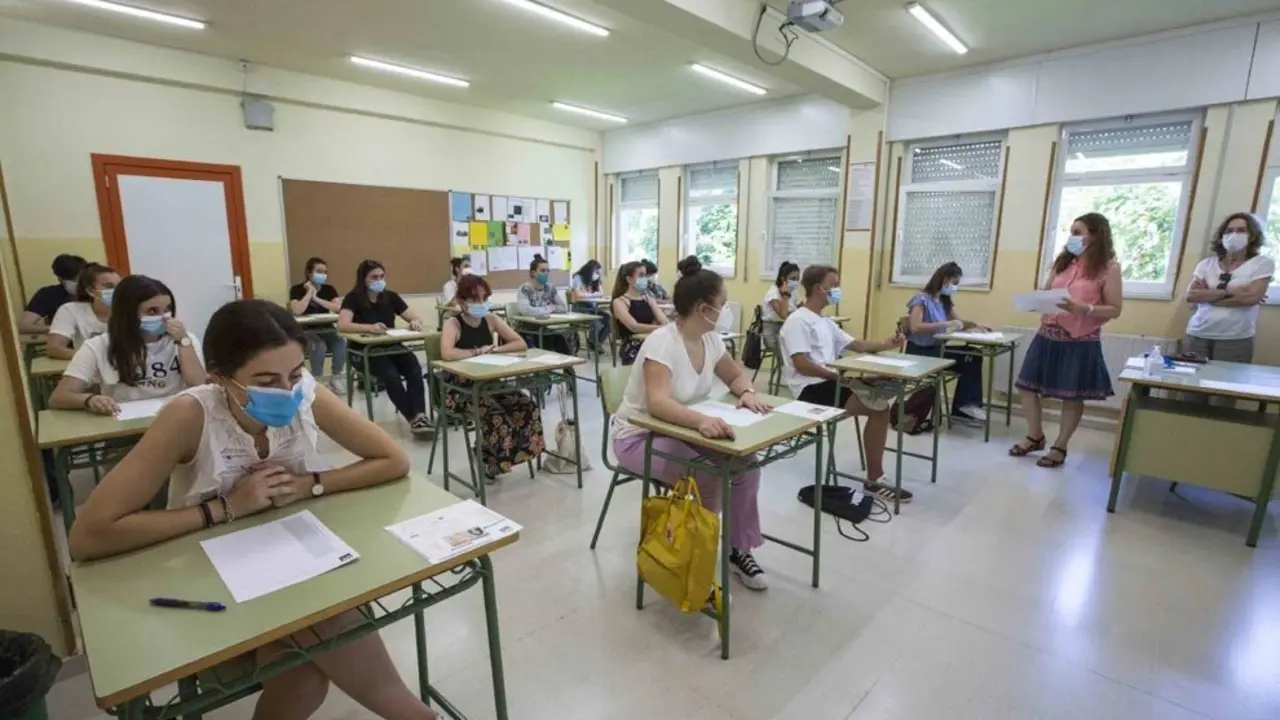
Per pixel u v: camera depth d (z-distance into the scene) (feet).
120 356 6.65
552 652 5.86
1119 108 13.51
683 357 6.72
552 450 11.54
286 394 3.60
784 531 8.46
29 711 3.97
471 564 3.86
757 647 5.95
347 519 3.77
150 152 16.05
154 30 14.32
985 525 8.64
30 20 13.83
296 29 14.07
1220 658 5.79
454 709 4.89
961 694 5.32
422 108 20.36
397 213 20.61
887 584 7.09
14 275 14.56
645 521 6.08
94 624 2.75
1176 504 9.38
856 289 17.97
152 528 3.37
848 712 5.11
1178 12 11.91
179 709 2.81
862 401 9.25
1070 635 6.13
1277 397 7.71
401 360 13.03
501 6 12.54
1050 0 11.50
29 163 14.58
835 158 19.04
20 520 5.05
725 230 22.31
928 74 16.20
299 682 3.70
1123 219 14.02
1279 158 11.93
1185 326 13.19
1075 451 12.03
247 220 17.71
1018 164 15.06
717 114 21.49
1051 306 10.30
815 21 11.22
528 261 24.36
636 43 14.65
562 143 24.61
